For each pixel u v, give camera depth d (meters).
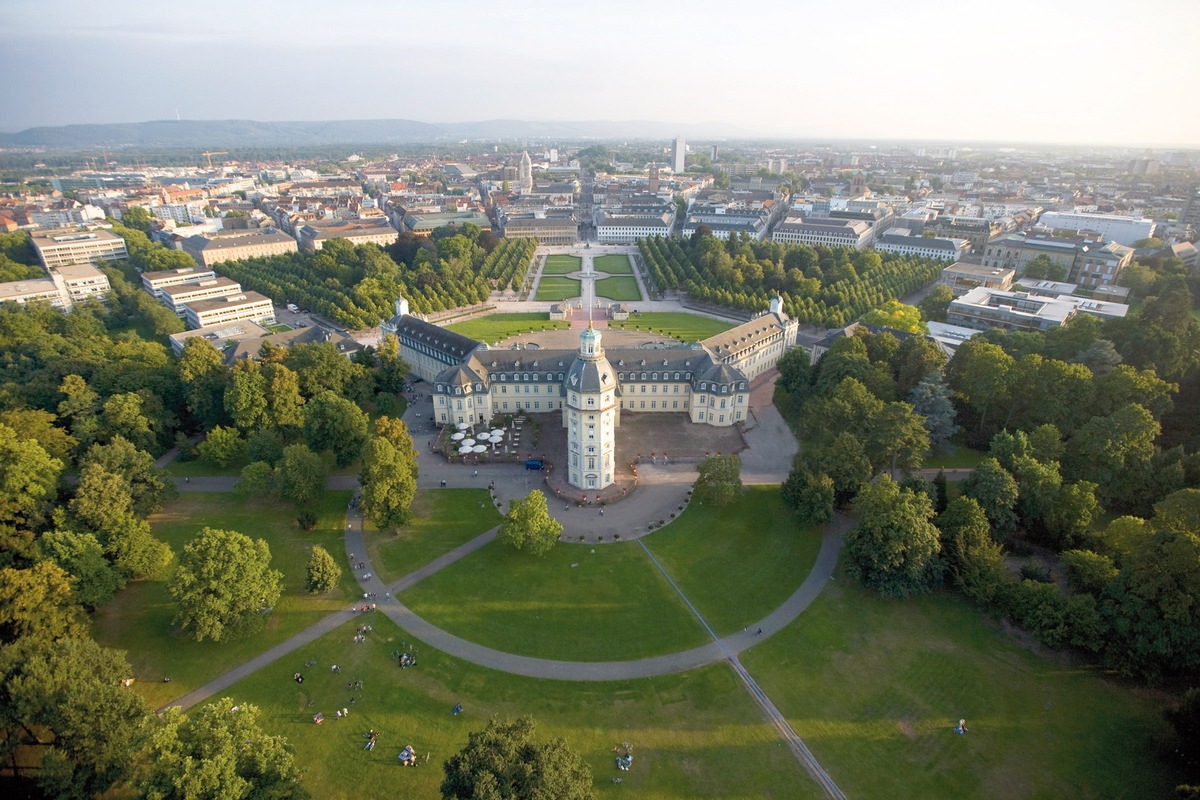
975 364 193.38
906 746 104.69
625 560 149.75
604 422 170.12
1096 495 156.88
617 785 98.38
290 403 197.00
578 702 112.94
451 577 144.38
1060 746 103.88
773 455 198.50
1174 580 110.81
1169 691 111.94
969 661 120.06
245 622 123.12
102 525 135.12
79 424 181.50
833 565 146.75
